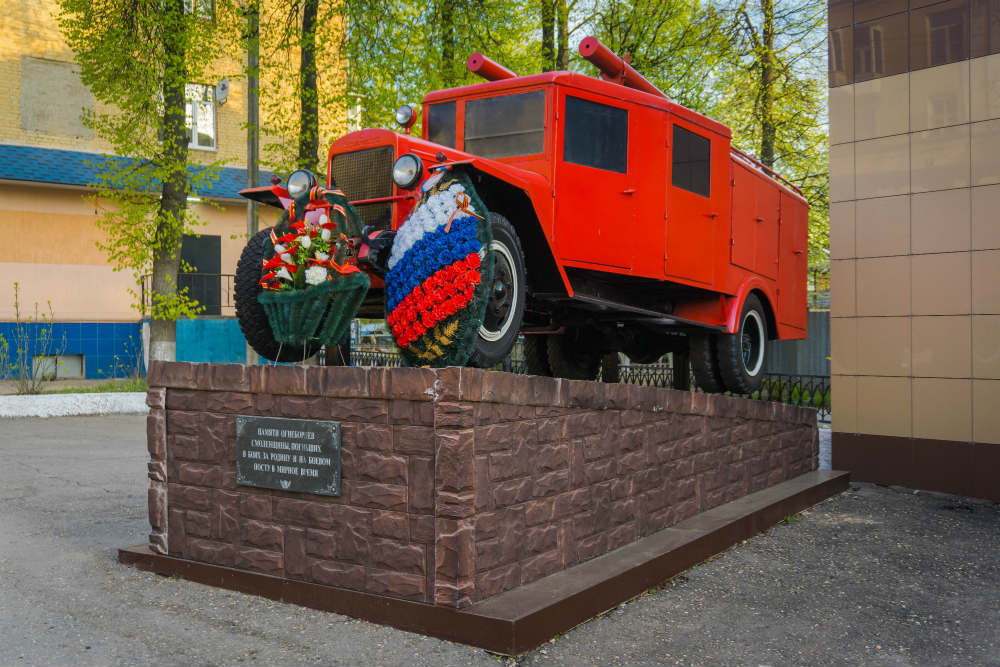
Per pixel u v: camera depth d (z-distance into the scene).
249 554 4.79
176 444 5.13
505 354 5.32
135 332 20.36
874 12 8.66
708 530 5.84
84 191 19.73
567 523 4.85
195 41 14.55
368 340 21.02
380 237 5.07
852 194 8.81
